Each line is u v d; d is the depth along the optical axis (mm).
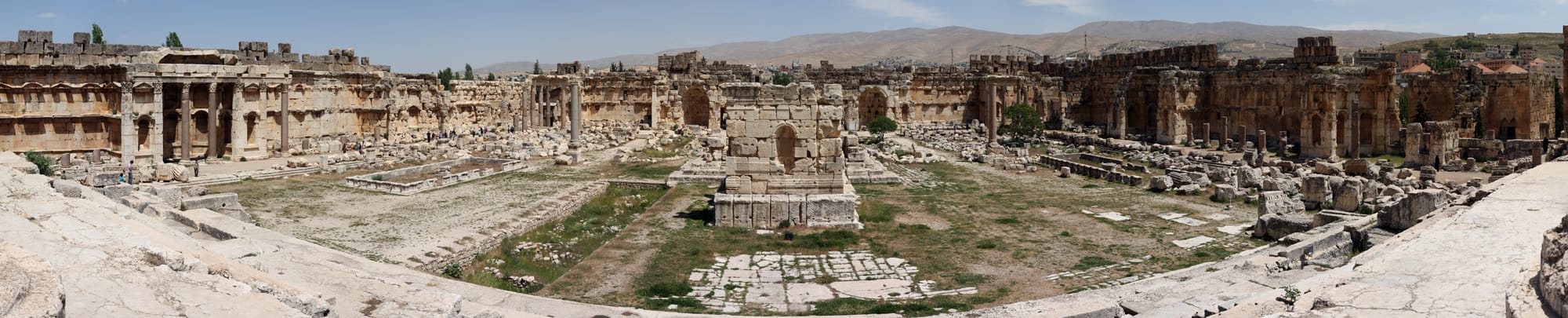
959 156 83312
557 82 110875
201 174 57594
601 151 85250
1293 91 84688
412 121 95438
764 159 41219
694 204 47719
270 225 37500
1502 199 23469
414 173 63500
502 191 52062
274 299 13422
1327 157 74188
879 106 125188
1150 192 53375
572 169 68312
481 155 77500
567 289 27516
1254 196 47938
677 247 34500
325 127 81562
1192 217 42000
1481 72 91188
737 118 41188
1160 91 94750
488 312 18156
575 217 45594
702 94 122625
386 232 36688
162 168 53406
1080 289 26969
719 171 61156
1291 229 34969
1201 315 18594
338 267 21391
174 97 69562
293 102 77750
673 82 118500
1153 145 88250
